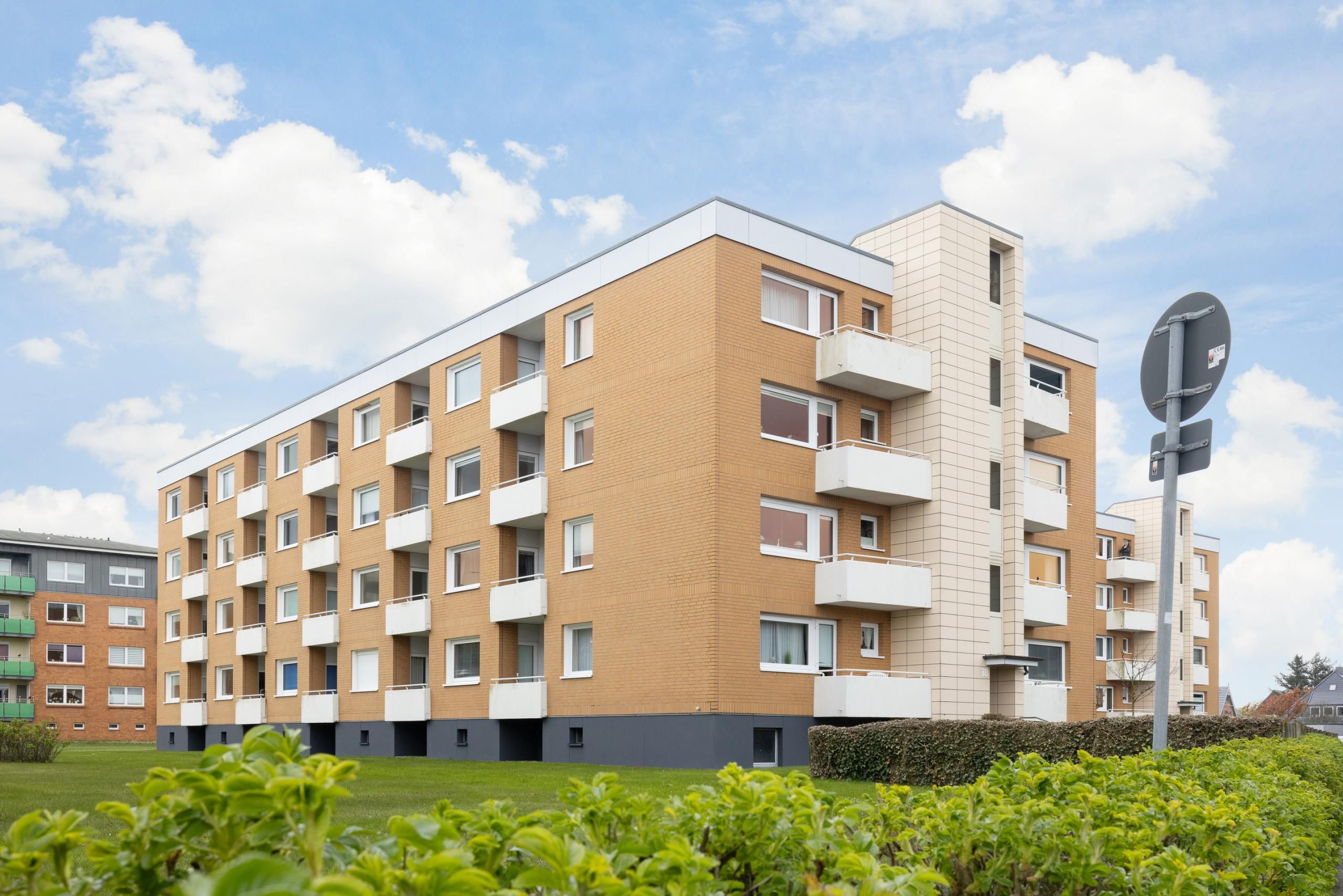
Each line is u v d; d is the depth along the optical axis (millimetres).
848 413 27969
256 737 2369
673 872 2477
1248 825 4766
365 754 36156
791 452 26547
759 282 26422
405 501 36281
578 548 28625
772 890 3127
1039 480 33188
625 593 26750
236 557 45562
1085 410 34719
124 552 71375
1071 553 33531
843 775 19031
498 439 31422
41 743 24016
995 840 3797
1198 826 4543
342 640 37844
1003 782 5094
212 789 2143
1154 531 67125
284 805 2086
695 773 20797
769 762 25266
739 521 25203
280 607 42344
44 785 15047
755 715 24859
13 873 2189
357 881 1584
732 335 25641
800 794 3180
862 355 26891
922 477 27562
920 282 29016
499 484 31219
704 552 24891
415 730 35281
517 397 30438
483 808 2914
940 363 28188
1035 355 33031
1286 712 121812
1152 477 9836
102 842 2326
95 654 69750
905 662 27641
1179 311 9789
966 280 29328
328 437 41781
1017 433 30359
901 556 28203
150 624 72188
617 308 28047
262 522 45750
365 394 38094
